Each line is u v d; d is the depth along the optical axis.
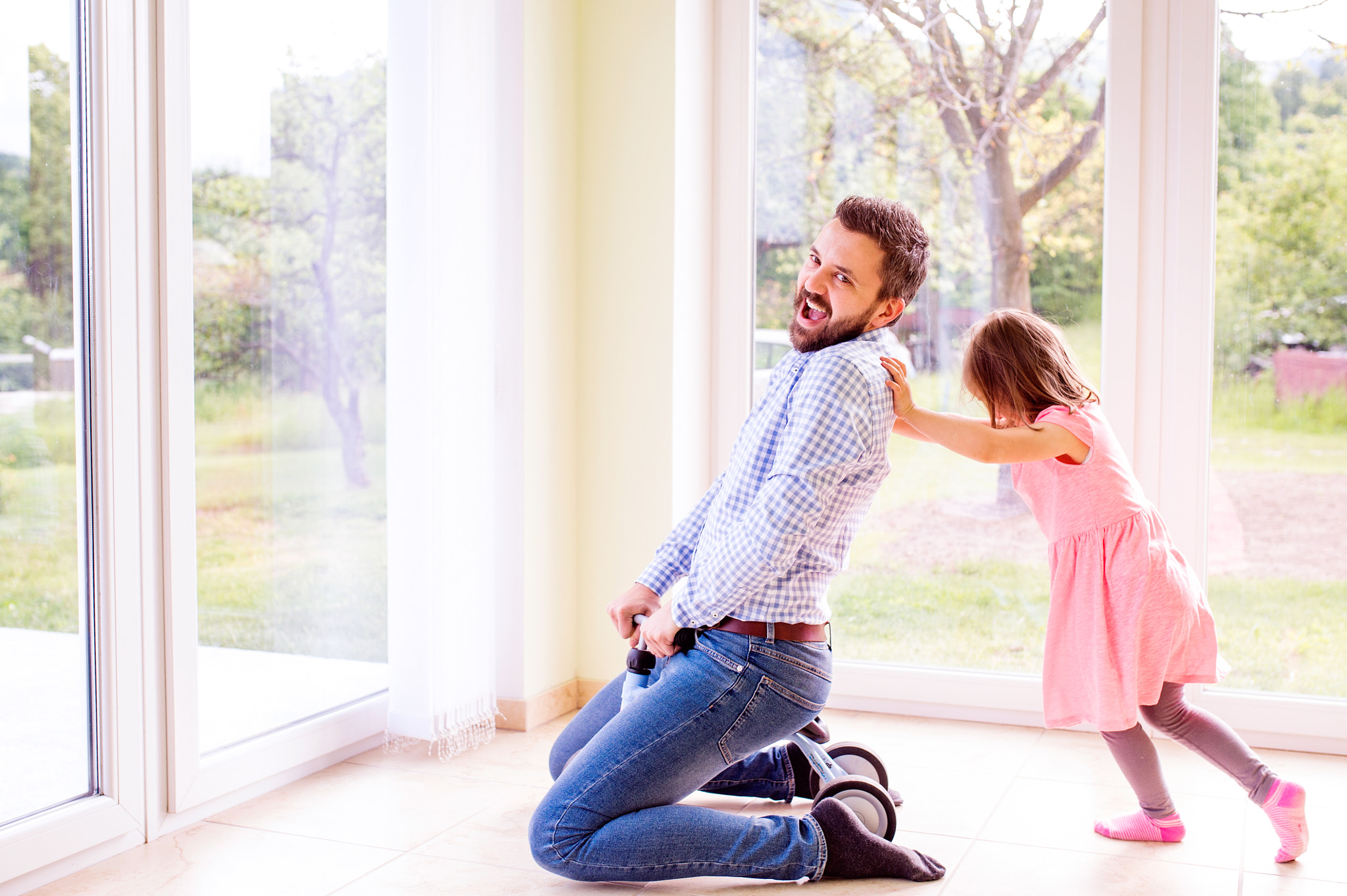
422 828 2.02
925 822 2.06
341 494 2.37
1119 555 1.91
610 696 2.01
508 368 2.65
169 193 1.90
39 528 1.72
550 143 2.72
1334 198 2.51
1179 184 2.57
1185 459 2.59
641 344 2.81
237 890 1.75
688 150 2.83
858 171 2.86
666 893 1.75
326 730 2.35
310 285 2.26
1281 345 2.56
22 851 1.70
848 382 1.63
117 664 1.84
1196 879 1.80
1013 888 1.76
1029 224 2.72
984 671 2.80
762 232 2.95
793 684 1.68
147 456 1.89
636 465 2.83
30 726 1.73
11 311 1.66
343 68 2.33
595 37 2.82
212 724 2.09
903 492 2.85
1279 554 2.57
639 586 1.91
